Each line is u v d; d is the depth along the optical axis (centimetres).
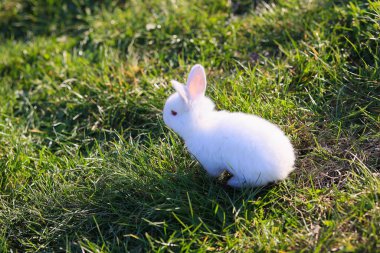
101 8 150
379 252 74
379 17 108
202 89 90
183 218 86
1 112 120
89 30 143
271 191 87
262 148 83
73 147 109
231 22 131
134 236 84
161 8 140
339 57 108
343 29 115
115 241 87
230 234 83
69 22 150
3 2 156
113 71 124
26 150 108
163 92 114
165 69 124
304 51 114
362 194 83
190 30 131
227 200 87
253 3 136
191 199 87
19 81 132
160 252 81
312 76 108
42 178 100
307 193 87
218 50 123
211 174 90
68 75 129
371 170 89
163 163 96
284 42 120
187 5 139
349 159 93
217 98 105
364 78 104
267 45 122
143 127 110
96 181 95
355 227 80
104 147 107
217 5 138
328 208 84
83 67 128
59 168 102
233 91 107
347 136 95
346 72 105
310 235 80
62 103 121
